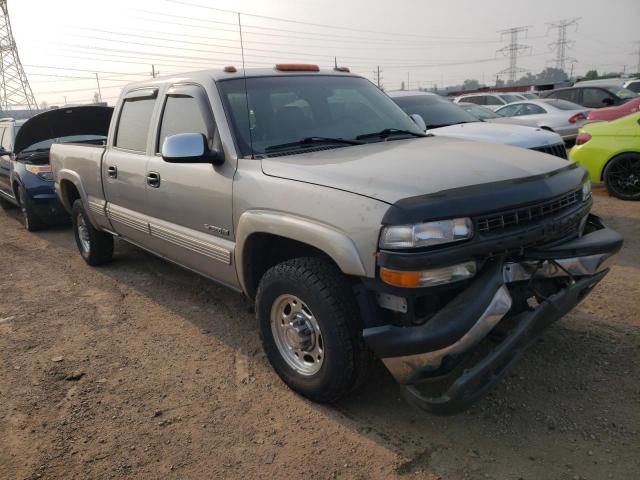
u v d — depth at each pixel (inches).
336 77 173.9
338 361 114.3
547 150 252.8
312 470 106.0
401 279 98.1
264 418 123.6
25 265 256.2
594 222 135.0
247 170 132.9
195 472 107.5
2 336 173.6
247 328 171.8
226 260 142.9
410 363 102.1
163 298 201.6
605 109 433.4
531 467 103.0
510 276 105.7
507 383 130.6
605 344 144.7
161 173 163.8
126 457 112.7
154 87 176.4
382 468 105.4
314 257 122.9
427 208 97.7
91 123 333.7
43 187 313.4
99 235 235.0
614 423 113.7
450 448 109.9
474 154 125.5
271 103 150.9
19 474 109.0
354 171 114.4
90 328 177.6
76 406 132.0
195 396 134.1
